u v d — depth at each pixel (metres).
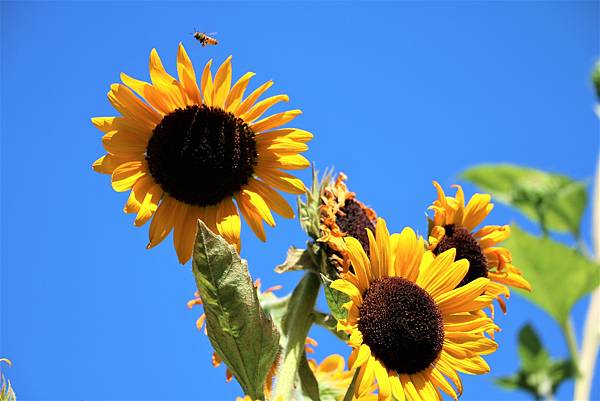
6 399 0.97
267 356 0.99
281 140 1.10
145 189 1.08
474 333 1.02
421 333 1.01
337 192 1.09
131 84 1.08
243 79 1.09
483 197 1.12
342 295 1.01
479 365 1.02
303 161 1.09
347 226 1.08
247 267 0.99
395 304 1.01
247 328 0.98
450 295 1.03
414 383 1.01
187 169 1.08
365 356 0.98
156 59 1.08
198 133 1.08
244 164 1.09
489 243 1.13
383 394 0.98
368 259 1.02
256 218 1.09
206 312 0.99
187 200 1.09
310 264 1.06
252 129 1.10
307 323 1.05
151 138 1.09
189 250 1.09
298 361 1.03
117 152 1.08
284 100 1.10
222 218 1.08
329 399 1.10
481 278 1.03
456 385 1.01
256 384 0.99
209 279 0.98
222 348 0.99
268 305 1.08
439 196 1.11
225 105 1.09
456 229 1.11
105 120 1.09
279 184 1.09
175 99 1.09
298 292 1.06
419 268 1.03
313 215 1.08
